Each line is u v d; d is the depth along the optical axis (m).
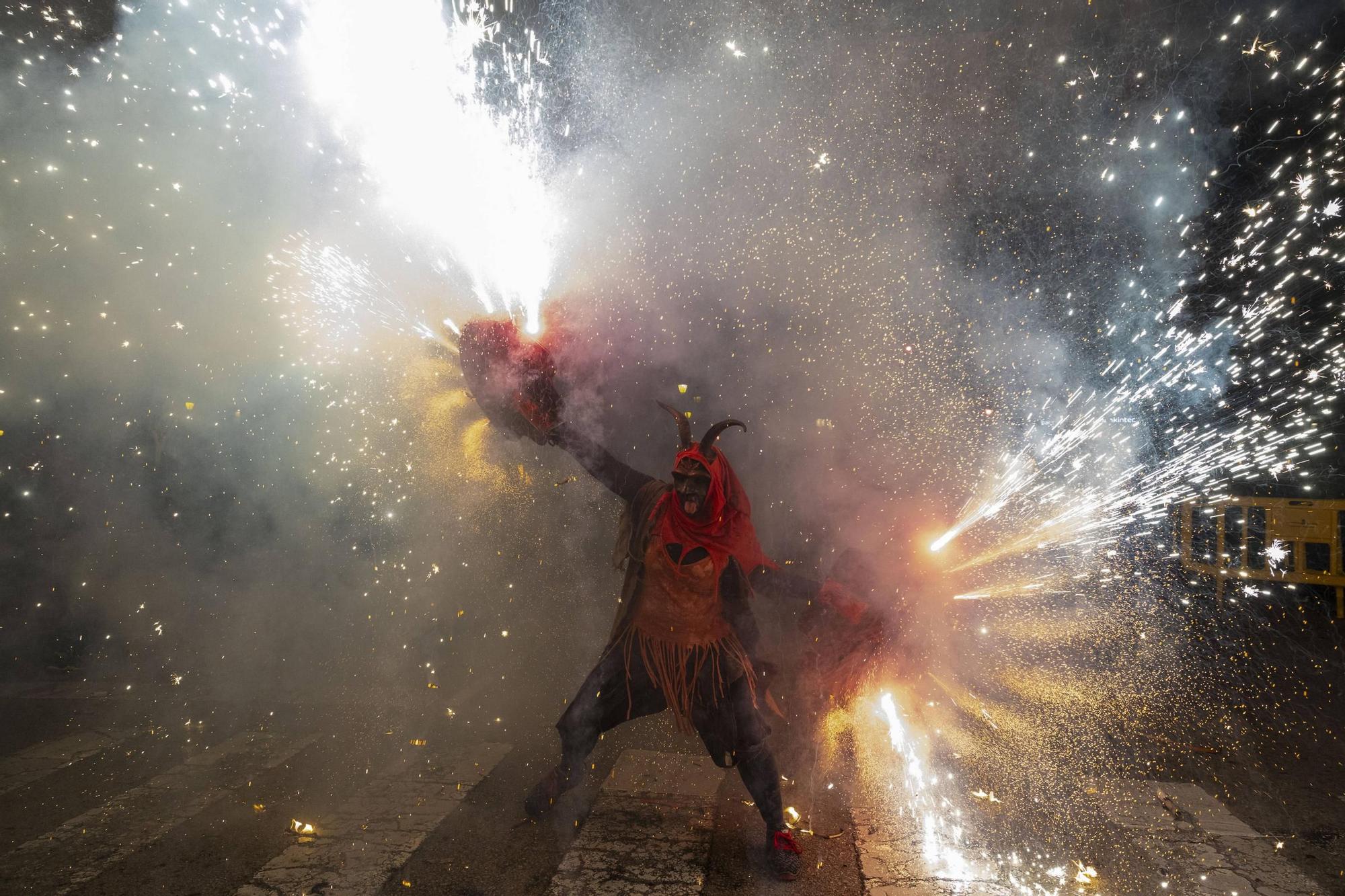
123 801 4.43
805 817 4.25
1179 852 3.94
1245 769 4.91
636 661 4.00
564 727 4.08
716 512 3.88
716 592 3.95
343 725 5.46
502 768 4.84
